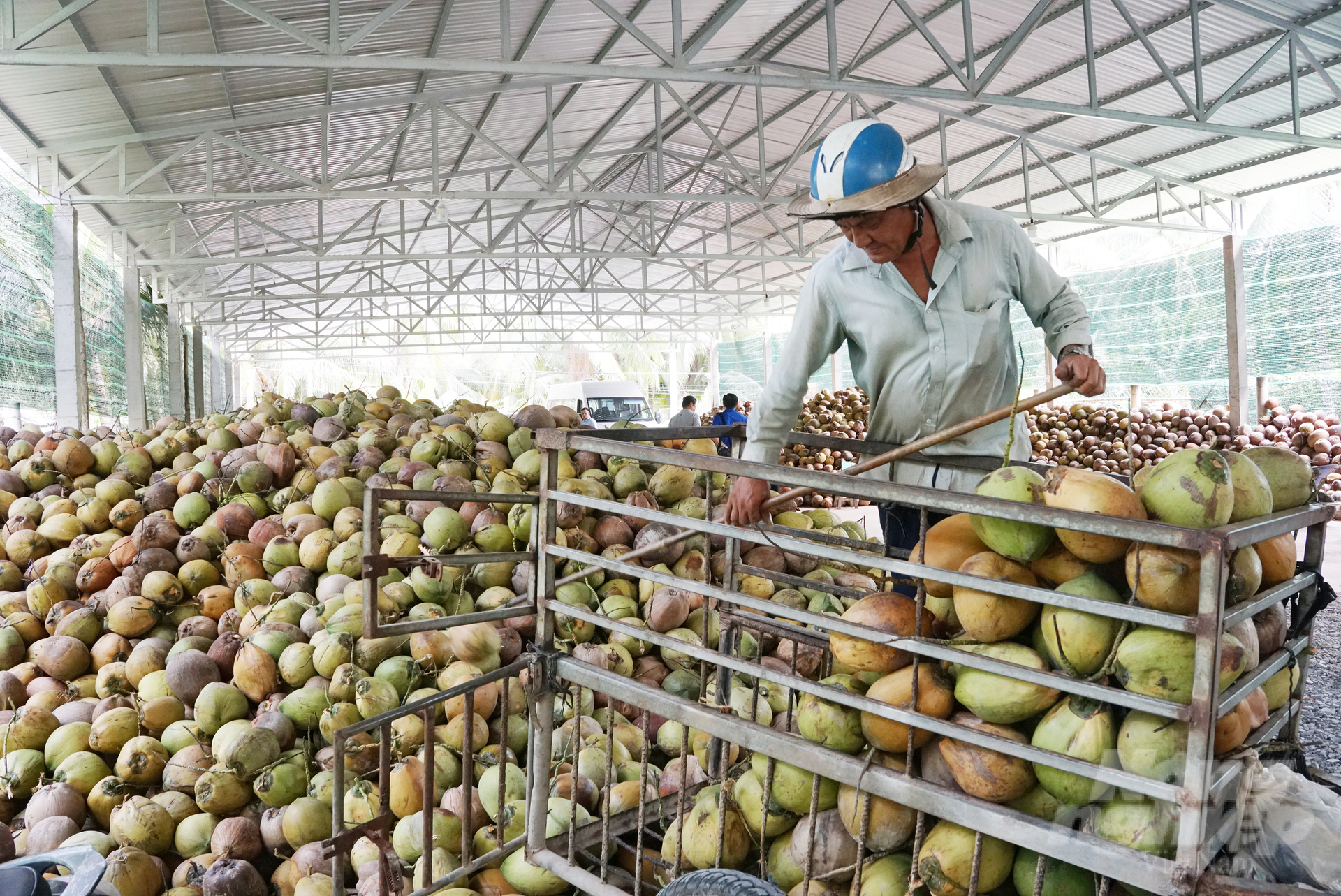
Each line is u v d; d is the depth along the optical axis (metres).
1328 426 13.63
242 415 6.28
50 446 5.91
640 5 12.02
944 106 14.23
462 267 31.14
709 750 2.49
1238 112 13.07
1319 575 2.00
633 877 2.50
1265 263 19.00
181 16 9.53
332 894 2.51
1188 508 1.62
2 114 11.27
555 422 5.05
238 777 3.14
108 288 19.86
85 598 4.43
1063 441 13.50
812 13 12.82
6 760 3.43
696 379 44.31
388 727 2.42
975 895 1.68
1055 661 1.66
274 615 3.79
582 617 2.36
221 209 18.00
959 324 2.63
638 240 27.91
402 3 8.29
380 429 5.27
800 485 1.86
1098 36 11.50
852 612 1.94
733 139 18.86
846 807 1.92
